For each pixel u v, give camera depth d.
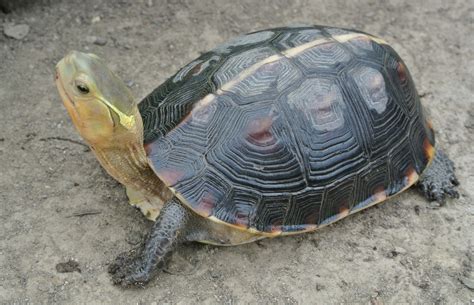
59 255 0.60
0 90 0.70
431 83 0.73
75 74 0.55
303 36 0.62
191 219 0.59
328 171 0.59
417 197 0.65
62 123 0.68
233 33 0.76
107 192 0.64
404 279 0.60
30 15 0.76
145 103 0.62
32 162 0.65
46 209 0.62
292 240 0.62
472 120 0.70
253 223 0.58
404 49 0.76
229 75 0.60
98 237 0.61
